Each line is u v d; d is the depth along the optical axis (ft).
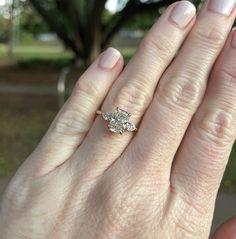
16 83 5.39
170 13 0.42
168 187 0.41
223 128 0.40
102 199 0.41
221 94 0.41
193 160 0.41
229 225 0.47
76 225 0.41
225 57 0.41
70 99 0.45
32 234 0.42
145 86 0.42
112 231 0.40
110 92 0.43
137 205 0.40
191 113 0.41
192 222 0.40
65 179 0.43
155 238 0.40
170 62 0.42
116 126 0.42
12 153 2.36
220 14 0.42
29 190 0.44
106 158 0.42
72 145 0.44
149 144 0.41
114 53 0.44
